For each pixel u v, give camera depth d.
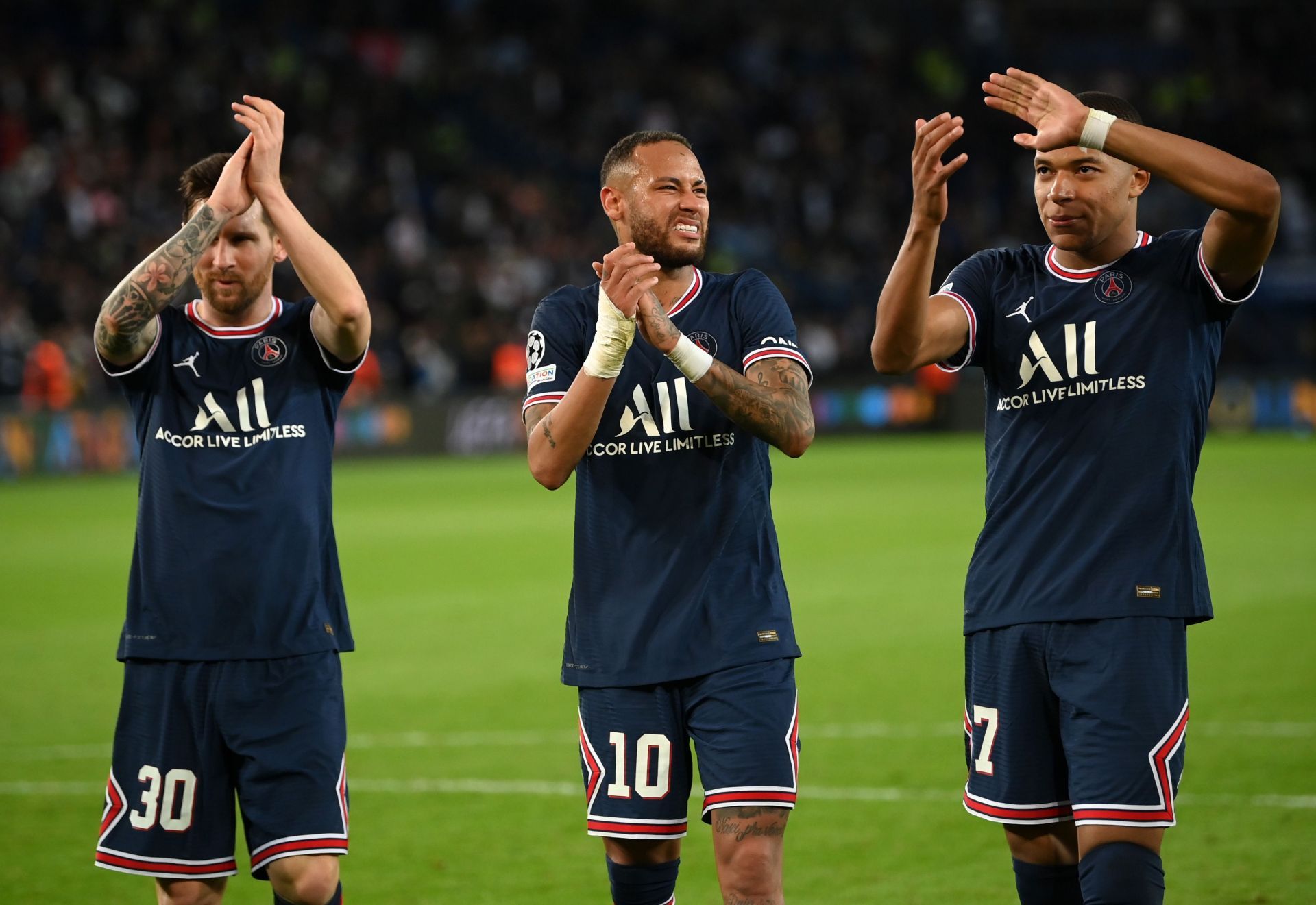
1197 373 13.26
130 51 109.50
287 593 13.33
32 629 34.59
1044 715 13.34
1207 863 17.73
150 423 13.64
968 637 13.84
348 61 115.75
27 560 45.72
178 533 13.36
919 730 24.58
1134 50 139.75
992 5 139.12
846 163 123.31
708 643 13.38
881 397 100.00
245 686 13.21
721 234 115.31
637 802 13.47
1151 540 13.01
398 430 86.88
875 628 33.31
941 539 47.38
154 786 13.28
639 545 13.61
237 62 110.12
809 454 86.12
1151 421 13.12
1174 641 12.91
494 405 91.75
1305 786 20.75
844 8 137.50
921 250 13.13
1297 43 139.88
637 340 13.76
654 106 122.69
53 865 18.50
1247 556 42.28
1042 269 13.83
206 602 13.25
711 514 13.62
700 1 133.75
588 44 131.12
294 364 13.77
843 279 114.00
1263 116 130.50
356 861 18.59
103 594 39.47
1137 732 12.66
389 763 23.14
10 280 87.06
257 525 13.34
